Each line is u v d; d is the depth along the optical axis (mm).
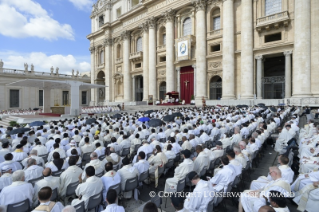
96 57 52250
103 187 5117
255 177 7184
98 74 52531
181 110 22219
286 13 23422
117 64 46312
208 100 29094
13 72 44312
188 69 33125
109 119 16375
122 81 44969
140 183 6422
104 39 48062
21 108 45125
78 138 10219
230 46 27625
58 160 5977
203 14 30422
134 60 42000
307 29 21891
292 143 8484
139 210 5488
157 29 37469
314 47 21750
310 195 4637
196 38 31188
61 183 5262
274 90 30922
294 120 12484
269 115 17172
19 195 4316
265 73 33594
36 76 46969
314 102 21078
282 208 3279
